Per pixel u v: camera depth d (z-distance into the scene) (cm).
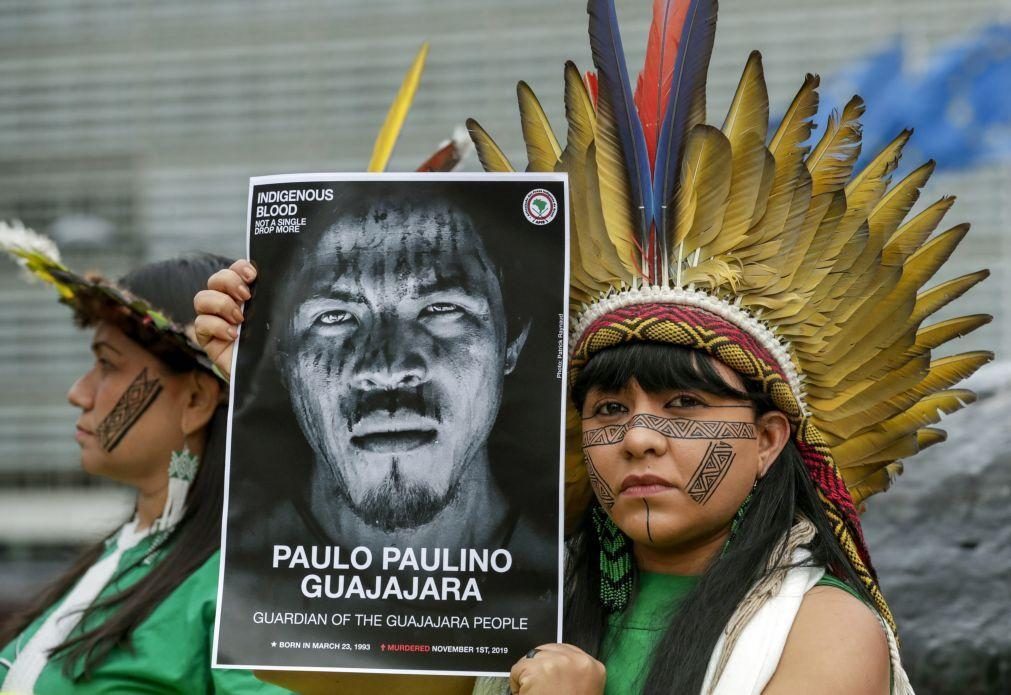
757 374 178
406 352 182
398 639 176
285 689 200
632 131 192
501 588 177
